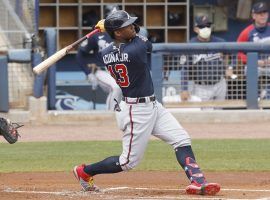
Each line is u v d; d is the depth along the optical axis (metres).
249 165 35.62
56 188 28.36
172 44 53.31
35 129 52.00
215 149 41.47
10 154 40.00
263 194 26.48
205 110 54.69
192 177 25.84
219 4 69.06
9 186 29.08
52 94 55.06
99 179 31.42
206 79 54.31
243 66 54.41
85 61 55.38
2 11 55.22
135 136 25.64
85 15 68.00
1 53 53.06
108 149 41.44
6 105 53.22
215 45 53.59
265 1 68.44
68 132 50.38
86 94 63.19
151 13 68.56
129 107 25.58
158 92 53.53
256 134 48.25
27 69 54.16
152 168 34.94
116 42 25.44
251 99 54.66
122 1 68.12
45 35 54.12
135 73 25.22
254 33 56.56
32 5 54.81
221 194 26.34
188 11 68.00
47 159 38.03
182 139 25.95
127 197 25.52
